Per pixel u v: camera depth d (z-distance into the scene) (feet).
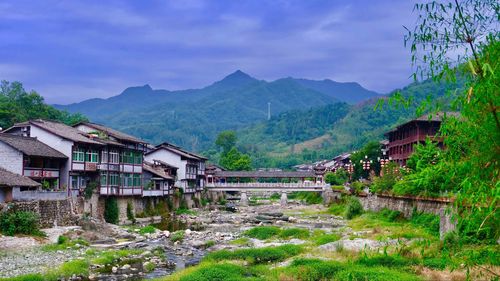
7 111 263.90
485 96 24.93
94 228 155.84
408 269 89.20
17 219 128.57
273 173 360.07
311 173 355.36
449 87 27.61
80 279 95.91
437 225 127.65
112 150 197.26
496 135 26.13
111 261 114.42
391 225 161.79
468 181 26.16
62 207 154.10
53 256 113.19
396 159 269.64
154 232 169.58
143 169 230.48
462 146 28.63
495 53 25.86
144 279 97.30
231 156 469.57
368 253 103.30
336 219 221.87
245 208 300.81
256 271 96.63
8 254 112.47
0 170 141.28
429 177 29.66
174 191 265.13
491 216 26.66
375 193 206.69
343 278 84.17
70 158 172.55
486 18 27.45
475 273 52.03
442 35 27.89
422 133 222.07
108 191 189.88
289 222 211.00
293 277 89.71
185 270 99.25
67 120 340.18
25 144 159.94
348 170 323.98
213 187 337.52
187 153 306.14
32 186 143.54
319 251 116.67
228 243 145.69
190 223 203.21
